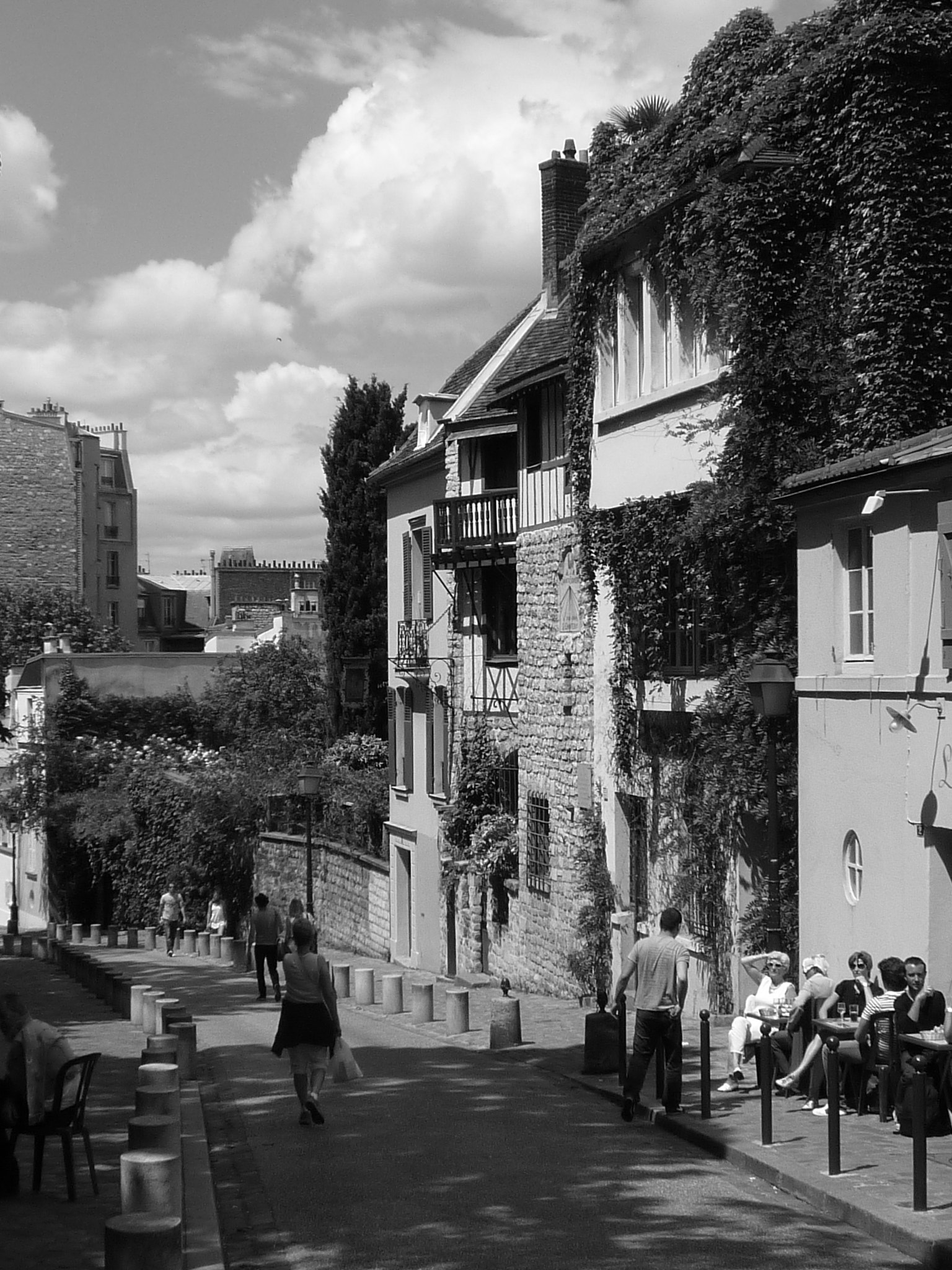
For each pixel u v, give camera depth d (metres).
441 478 32.16
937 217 15.75
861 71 16.03
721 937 18.73
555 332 30.05
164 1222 7.23
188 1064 15.83
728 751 17.64
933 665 13.12
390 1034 20.77
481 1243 8.93
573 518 24.45
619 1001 13.34
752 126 17.25
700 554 18.52
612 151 22.23
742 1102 13.21
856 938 14.54
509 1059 17.39
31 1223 9.41
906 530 13.58
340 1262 8.60
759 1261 8.50
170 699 53.97
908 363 15.70
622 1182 10.52
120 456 94.19
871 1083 12.41
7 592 69.75
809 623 15.56
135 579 94.25
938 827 12.98
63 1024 22.34
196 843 46.56
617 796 22.66
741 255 16.95
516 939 27.67
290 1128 12.70
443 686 31.72
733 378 17.27
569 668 24.67
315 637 68.75
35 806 50.16
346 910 39.19
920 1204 9.10
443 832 31.22
